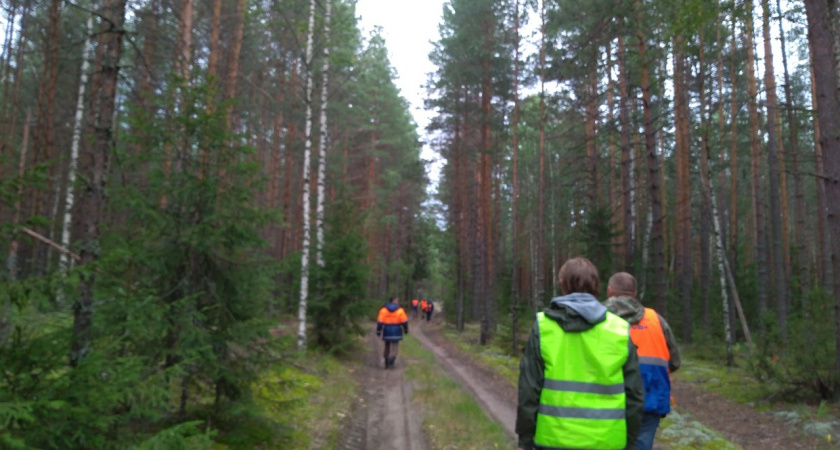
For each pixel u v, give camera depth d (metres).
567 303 2.76
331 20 15.93
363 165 32.41
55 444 3.32
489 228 26.55
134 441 3.89
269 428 6.46
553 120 20.14
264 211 6.15
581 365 2.64
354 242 15.50
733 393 10.99
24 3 10.17
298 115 21.31
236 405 5.90
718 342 17.95
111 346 3.96
